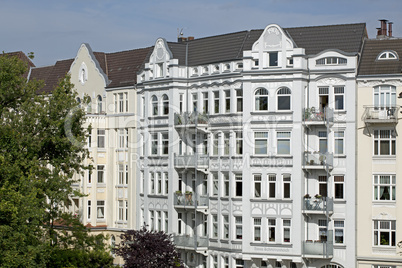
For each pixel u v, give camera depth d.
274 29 67.81
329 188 67.06
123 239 71.69
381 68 66.44
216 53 72.19
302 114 67.00
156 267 66.00
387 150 66.06
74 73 86.00
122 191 79.62
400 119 65.56
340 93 67.06
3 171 59.78
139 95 77.81
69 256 67.12
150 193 75.88
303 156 67.00
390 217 65.75
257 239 68.19
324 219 67.25
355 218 66.44
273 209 67.56
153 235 67.00
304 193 67.44
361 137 66.69
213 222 71.12
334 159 67.00
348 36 68.38
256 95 68.38
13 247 58.00
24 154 63.16
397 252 65.44
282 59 67.44
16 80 64.50
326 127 67.31
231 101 69.81
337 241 67.00
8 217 58.34
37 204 60.97
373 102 66.44
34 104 64.25
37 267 60.94
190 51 74.62
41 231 62.31
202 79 72.38
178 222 73.69
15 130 62.62
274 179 67.75
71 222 70.50
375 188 66.38
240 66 69.62
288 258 66.88
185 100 73.81
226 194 70.31
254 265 68.69
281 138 67.62
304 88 67.56
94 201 80.69
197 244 71.12
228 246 69.44
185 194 72.19
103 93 81.75
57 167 64.38
